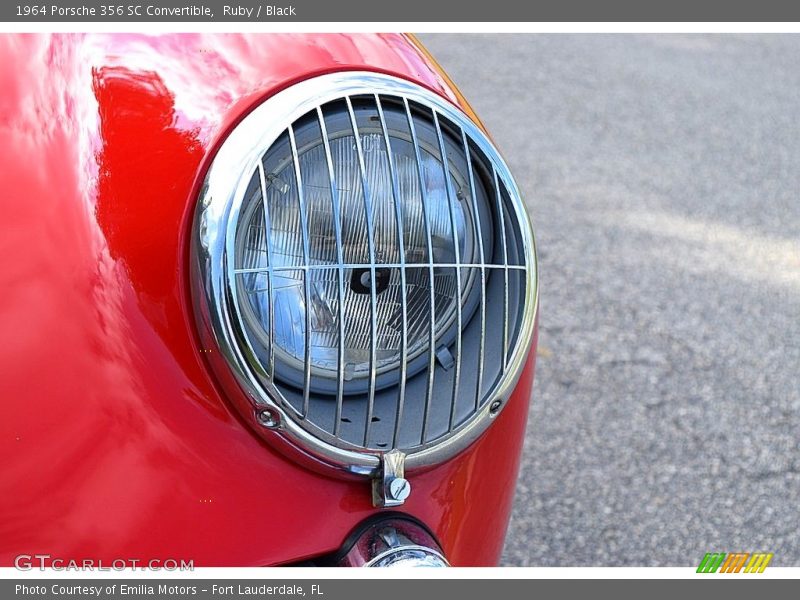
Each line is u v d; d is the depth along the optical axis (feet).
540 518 6.28
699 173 12.87
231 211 2.79
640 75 17.03
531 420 7.38
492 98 15.28
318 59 3.17
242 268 2.82
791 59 18.67
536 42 18.69
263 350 2.87
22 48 3.04
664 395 7.81
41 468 2.75
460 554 3.45
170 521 2.85
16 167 2.86
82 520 2.78
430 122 3.15
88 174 2.89
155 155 2.93
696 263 10.25
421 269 3.06
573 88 16.06
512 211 3.30
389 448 3.02
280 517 2.98
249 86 3.04
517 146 13.30
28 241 2.80
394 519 3.15
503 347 3.21
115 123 2.95
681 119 14.94
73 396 2.76
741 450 7.16
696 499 6.58
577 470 6.81
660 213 11.50
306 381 2.83
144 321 2.84
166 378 2.84
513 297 3.31
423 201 2.97
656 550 6.02
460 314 3.00
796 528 6.34
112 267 2.84
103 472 2.78
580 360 8.26
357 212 2.96
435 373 3.20
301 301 2.92
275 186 2.87
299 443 2.89
